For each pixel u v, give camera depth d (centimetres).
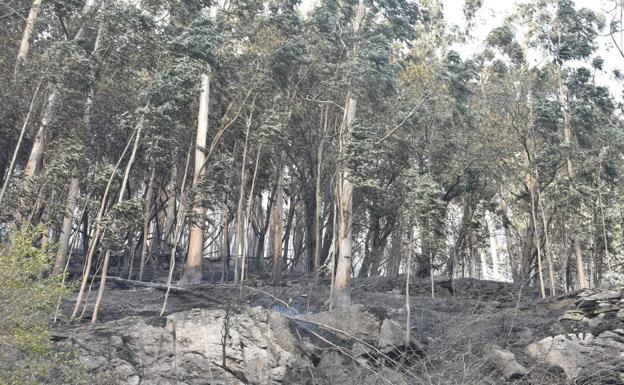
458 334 1666
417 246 2175
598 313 1866
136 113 2064
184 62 2159
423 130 3112
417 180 2166
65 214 2027
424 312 2084
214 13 2764
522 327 1872
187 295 2114
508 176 3309
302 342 1644
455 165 3100
